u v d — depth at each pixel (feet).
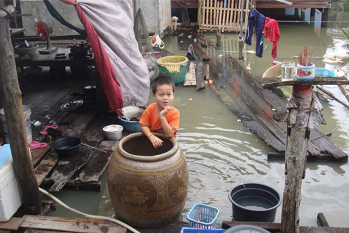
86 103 22.53
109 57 19.03
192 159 17.30
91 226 11.78
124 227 11.75
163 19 46.42
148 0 43.62
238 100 24.86
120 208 11.80
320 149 17.49
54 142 16.34
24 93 25.30
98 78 20.71
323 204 14.01
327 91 25.11
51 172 15.11
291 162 10.36
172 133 12.41
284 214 10.82
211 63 34.06
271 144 18.19
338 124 20.97
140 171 11.10
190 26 52.29
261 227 11.29
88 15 17.95
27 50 26.63
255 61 34.73
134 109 19.85
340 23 52.06
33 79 28.58
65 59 26.66
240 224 11.45
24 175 12.01
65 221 12.05
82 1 17.40
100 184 14.47
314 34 46.16
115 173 11.51
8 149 12.74
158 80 12.17
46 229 11.71
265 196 12.94
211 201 14.16
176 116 12.81
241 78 29.68
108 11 19.06
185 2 51.19
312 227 11.33
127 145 12.74
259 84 28.09
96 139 17.85
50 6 21.24
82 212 13.33
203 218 12.09
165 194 11.37
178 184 11.57
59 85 27.20
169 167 11.31
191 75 30.25
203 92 26.86
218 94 26.05
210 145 18.70
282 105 23.77
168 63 27.66
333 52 36.88
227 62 34.35
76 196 14.26
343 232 11.12
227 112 23.13
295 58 35.32
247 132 20.17
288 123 10.18
